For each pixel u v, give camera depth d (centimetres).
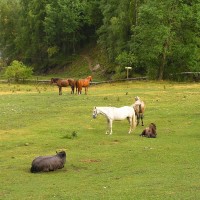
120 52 6450
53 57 8969
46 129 2419
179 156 1747
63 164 1584
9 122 2634
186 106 3148
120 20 6512
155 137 2178
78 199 1204
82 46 8906
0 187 1354
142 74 6034
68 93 4212
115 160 1702
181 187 1295
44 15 8981
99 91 4369
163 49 5191
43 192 1285
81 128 2452
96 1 8506
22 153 1867
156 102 3409
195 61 5259
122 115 2280
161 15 4994
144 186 1319
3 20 9925
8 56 10044
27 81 6469
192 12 5138
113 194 1239
